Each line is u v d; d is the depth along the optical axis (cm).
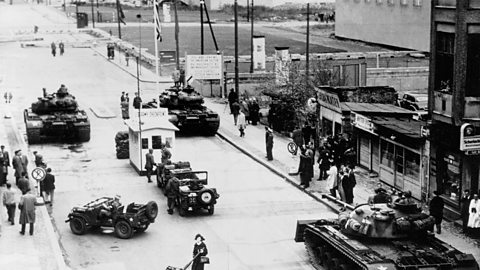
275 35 10075
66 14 14100
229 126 5003
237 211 3180
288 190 3506
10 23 12650
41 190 3234
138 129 3750
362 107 3916
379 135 3491
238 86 5703
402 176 3375
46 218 3047
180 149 4384
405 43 8181
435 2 3050
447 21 2991
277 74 5400
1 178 3462
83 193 3450
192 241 2809
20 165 3466
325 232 2498
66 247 2759
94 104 5734
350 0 9300
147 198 3372
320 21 11875
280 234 2878
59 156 4175
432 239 2369
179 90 5016
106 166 3966
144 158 3772
